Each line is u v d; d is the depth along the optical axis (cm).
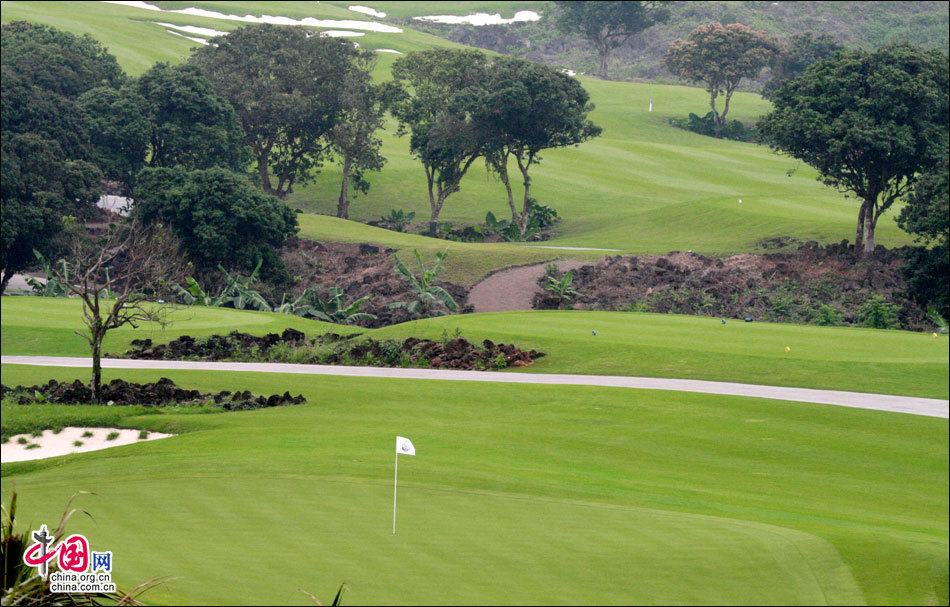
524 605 2628
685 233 18638
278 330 10500
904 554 3111
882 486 4728
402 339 9531
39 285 13925
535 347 8831
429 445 5384
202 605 2595
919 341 8600
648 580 2855
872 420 5988
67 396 7088
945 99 15075
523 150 19912
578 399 6850
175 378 8006
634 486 4431
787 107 15912
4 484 4244
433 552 3081
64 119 17888
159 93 19025
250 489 3922
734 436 5728
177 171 16050
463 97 18900
